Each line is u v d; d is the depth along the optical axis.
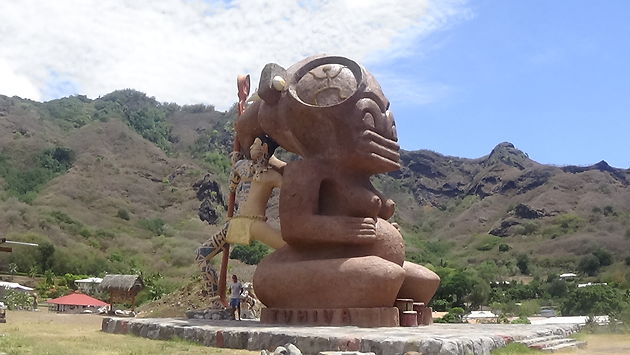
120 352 11.57
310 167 15.95
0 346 11.70
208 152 116.56
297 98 16.09
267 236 17.22
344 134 15.93
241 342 12.59
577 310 36.22
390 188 122.06
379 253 15.87
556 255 79.31
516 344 12.82
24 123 107.25
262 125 17.17
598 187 102.75
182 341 13.42
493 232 97.56
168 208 91.94
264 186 17.72
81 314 32.59
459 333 13.09
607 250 76.50
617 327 21.06
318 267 15.15
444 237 102.50
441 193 125.00
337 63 16.84
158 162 105.75
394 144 16.58
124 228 81.38
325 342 11.36
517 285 60.12
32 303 40.75
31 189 89.88
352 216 15.95
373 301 14.89
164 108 142.75
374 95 16.42
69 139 106.88
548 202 99.94
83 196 88.06
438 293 51.25
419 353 10.29
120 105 132.88
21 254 62.19
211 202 91.81
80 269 63.44
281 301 15.66
